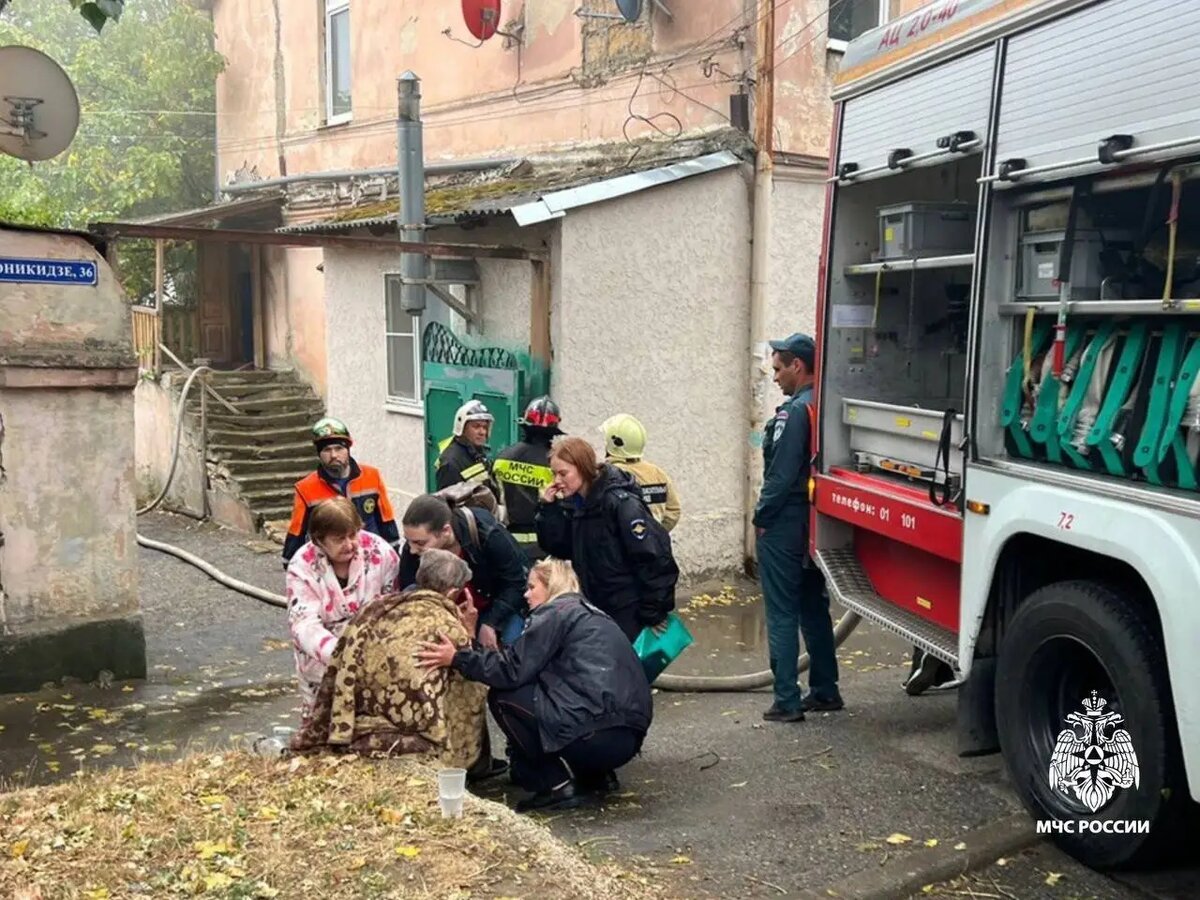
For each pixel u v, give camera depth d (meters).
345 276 12.20
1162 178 3.79
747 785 5.01
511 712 4.74
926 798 4.78
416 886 3.47
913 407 5.38
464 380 9.88
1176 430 3.72
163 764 4.86
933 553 5.03
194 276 17.64
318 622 4.86
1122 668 3.87
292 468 13.61
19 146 6.56
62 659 6.76
